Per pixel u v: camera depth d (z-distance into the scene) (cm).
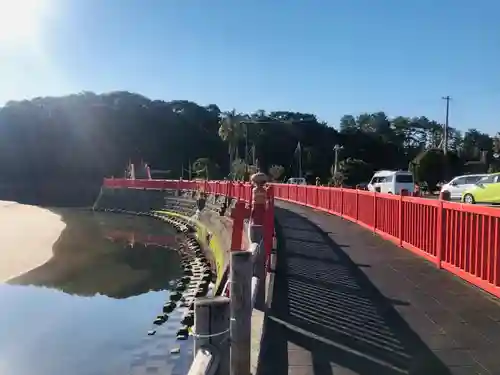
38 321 1338
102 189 6775
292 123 10138
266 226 857
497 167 6425
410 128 11500
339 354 483
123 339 1152
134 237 3469
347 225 1552
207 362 286
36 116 10625
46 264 2316
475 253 709
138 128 10969
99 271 2158
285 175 7944
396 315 603
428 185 4731
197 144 11238
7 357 1041
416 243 1001
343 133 10381
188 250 2794
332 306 643
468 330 546
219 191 3444
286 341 519
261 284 617
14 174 9925
